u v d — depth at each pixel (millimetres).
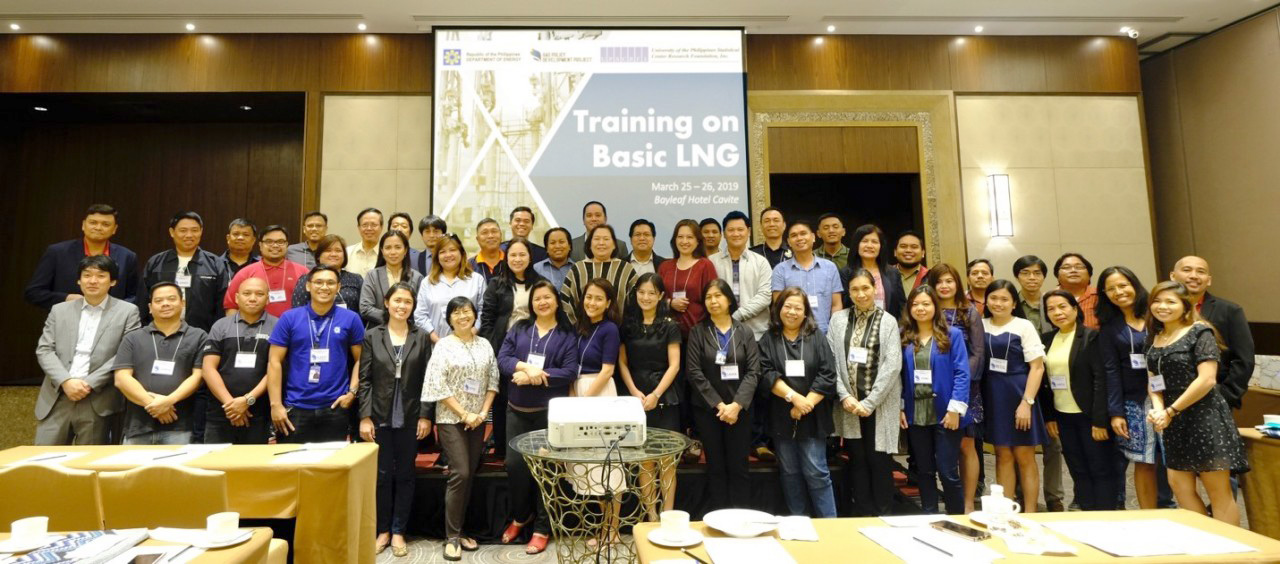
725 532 1626
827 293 3535
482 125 5176
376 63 5367
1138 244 5516
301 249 4195
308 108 5277
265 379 3080
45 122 6281
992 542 1562
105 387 3098
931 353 3074
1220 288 5523
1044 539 1523
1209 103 5602
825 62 5555
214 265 3873
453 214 5094
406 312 3186
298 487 2250
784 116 5504
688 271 3566
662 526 1633
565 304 3475
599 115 5230
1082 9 5195
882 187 5871
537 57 5254
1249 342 2861
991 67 5613
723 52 5332
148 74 5266
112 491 1907
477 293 3604
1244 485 2693
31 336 6188
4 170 6246
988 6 5133
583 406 2309
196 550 1546
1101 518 1745
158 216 6320
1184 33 5609
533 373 3049
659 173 5199
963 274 5375
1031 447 3197
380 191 5273
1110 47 5676
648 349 3217
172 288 3090
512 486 3164
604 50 5285
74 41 5270
